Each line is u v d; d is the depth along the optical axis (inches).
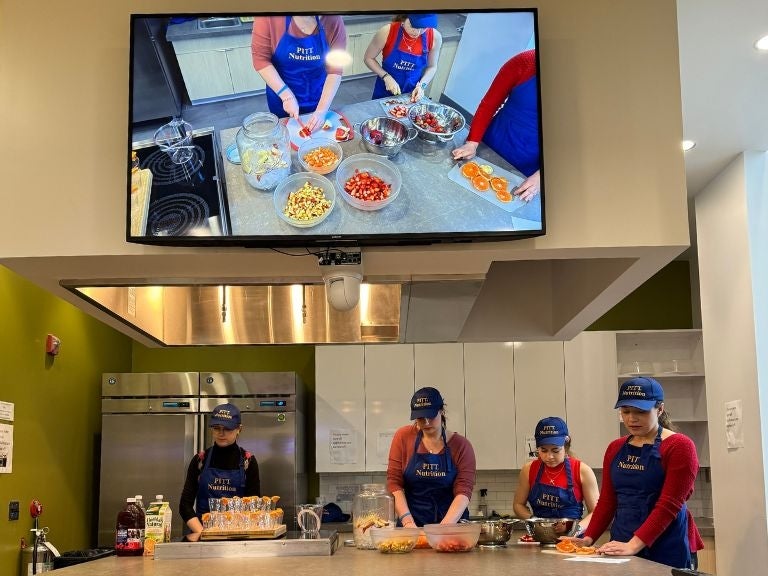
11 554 185.0
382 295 151.0
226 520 130.3
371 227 112.2
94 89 120.0
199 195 112.1
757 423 192.5
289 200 112.4
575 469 173.3
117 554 130.0
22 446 193.2
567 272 168.9
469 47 114.6
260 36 114.4
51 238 116.9
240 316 162.9
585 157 118.4
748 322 196.1
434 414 143.8
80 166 118.3
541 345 256.8
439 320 164.1
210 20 114.7
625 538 132.1
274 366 275.4
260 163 113.0
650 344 268.1
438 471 148.1
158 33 114.3
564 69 120.3
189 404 232.5
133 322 149.8
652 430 131.1
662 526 123.7
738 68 157.2
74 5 121.8
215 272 129.9
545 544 136.8
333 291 117.6
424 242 115.6
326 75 114.0
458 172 112.8
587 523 153.5
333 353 257.0
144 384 233.0
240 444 232.8
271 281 133.7
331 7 122.2
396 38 114.5
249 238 111.7
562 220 117.3
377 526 133.7
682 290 284.0
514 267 187.9
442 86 114.1
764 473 189.8
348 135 113.4
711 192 217.3
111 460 229.3
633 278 134.3
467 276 133.6
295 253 118.7
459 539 125.5
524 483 178.9
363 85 114.1
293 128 113.5
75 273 126.3
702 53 151.6
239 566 111.1
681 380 269.1
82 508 230.4
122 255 116.8
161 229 111.3
